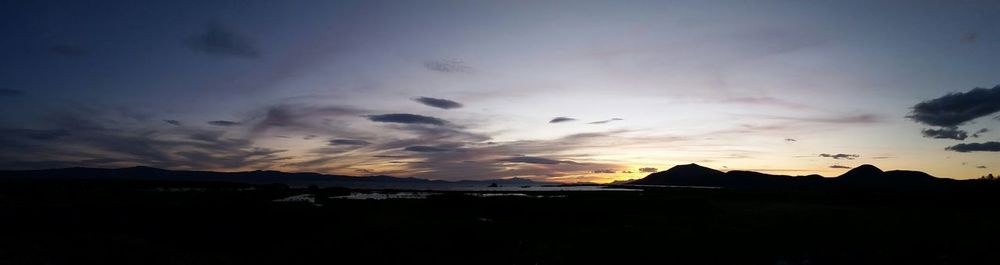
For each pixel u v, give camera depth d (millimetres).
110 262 21750
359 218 39344
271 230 32344
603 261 24422
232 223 34656
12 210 37688
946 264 23141
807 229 34969
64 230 30453
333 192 92562
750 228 35688
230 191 84688
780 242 29234
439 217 42344
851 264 23547
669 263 23953
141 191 79750
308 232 32031
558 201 61969
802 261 24328
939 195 68125
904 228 35156
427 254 25766
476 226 35719
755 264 23750
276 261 24031
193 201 52219
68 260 21406
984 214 45844
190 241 28609
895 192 79000
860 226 36531
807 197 77062
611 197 75500
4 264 19875
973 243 28156
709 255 25672
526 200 63531
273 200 59656
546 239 30531
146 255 23438
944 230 34000
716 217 44094
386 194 88625
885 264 23438
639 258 25016
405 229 33062
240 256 25109
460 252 26453
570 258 25062
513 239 30328
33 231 29375
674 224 38375
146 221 35000
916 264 23281
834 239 30188
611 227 36562
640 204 57344
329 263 23812
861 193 77750
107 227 32438
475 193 100000
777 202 65625
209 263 22953
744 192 99938
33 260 20812
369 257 24984
